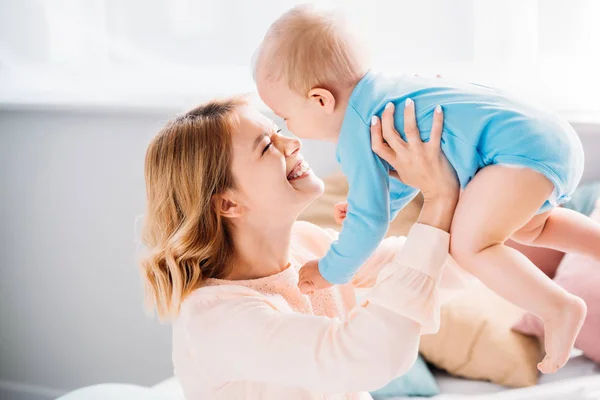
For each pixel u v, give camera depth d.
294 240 1.37
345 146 1.08
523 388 1.77
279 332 1.03
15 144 2.58
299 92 1.10
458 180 1.03
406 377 1.83
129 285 2.54
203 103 1.22
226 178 1.16
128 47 2.42
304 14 1.11
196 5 2.34
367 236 1.07
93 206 2.53
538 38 2.13
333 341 1.00
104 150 2.47
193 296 1.14
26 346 2.71
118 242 2.53
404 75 1.11
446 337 1.92
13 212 2.63
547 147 0.98
